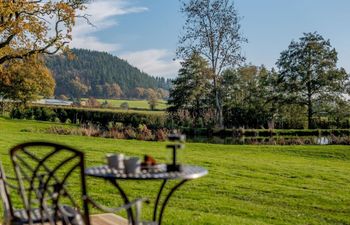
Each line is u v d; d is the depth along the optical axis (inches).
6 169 415.5
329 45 1784.0
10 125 1307.8
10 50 841.5
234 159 608.4
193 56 1443.2
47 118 1644.9
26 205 140.7
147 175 139.9
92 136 922.1
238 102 1704.0
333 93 1723.7
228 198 347.6
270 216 294.2
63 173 414.9
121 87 3634.4
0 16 812.0
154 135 901.2
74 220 146.8
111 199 308.5
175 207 302.7
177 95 1813.5
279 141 1002.7
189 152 688.4
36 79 1518.2
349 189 413.1
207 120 1378.0
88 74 3570.4
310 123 1679.4
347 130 1337.4
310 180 458.0
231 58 1398.9
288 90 1774.1
